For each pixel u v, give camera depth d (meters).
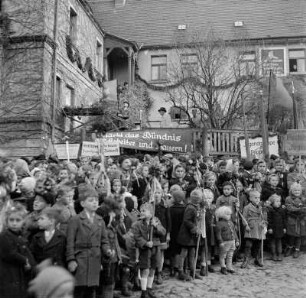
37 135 16.91
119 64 29.33
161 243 7.02
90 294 5.47
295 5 29.98
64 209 5.86
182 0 31.80
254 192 8.58
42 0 17.64
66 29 20.28
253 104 21.14
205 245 7.64
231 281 7.38
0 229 5.12
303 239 9.02
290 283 7.22
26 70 17.34
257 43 27.09
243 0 31.11
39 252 5.12
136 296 6.55
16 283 4.50
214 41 22.98
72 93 21.03
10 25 17.61
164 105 27.44
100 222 5.62
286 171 10.23
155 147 15.33
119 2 32.50
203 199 7.64
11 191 6.16
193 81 22.16
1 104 17.20
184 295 6.61
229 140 15.97
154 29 30.52
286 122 18.80
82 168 8.75
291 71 27.56
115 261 5.86
